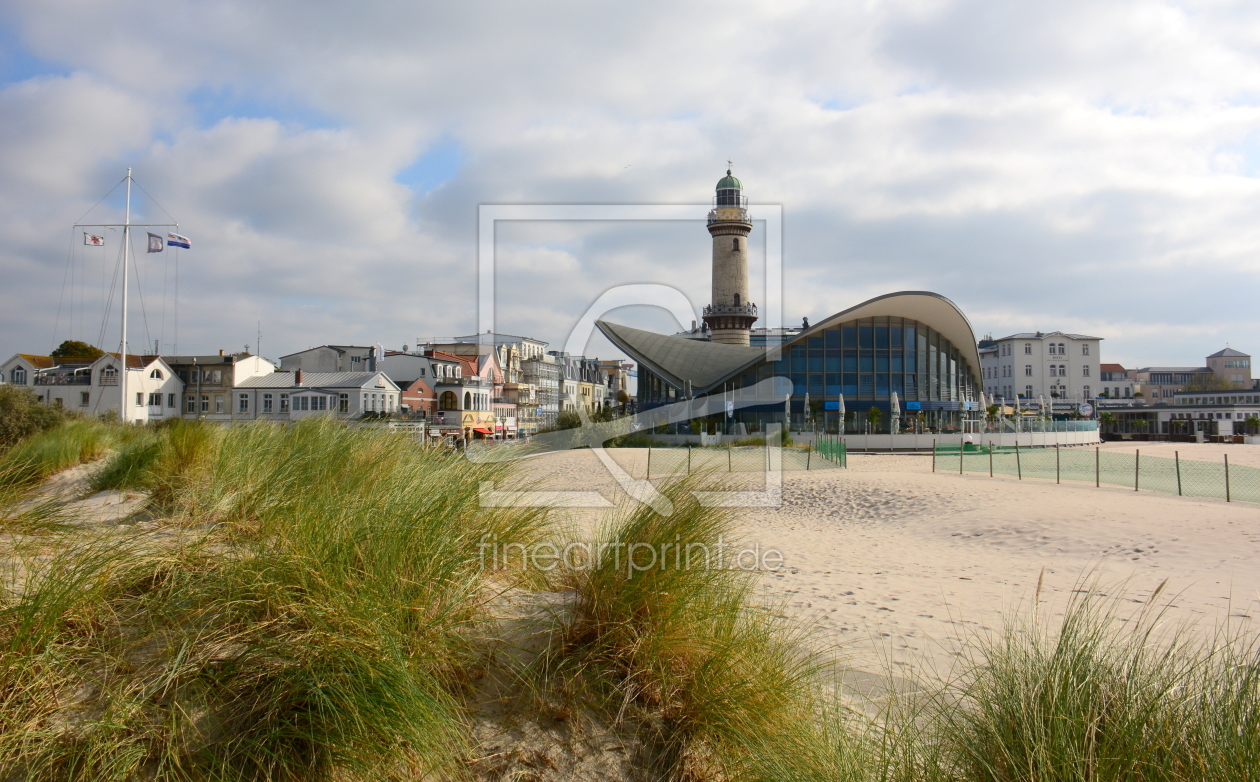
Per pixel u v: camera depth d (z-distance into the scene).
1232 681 2.64
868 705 3.69
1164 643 5.00
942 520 12.80
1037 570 8.37
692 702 3.19
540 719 3.03
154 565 3.13
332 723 2.50
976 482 18.50
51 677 2.46
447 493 4.32
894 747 2.80
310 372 46.62
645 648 3.38
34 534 3.62
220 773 2.34
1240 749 2.38
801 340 44.03
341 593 2.96
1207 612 6.12
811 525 12.66
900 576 7.97
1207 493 16.50
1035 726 2.64
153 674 2.59
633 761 2.96
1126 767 2.44
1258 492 16.58
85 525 3.79
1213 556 8.83
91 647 2.66
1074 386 85.69
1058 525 11.34
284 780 2.38
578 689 3.22
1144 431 71.75
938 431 40.84
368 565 3.29
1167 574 7.92
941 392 46.62
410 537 3.56
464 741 2.76
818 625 5.58
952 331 46.38
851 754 2.80
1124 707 2.62
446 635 3.20
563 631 3.50
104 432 11.86
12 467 4.68
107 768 2.25
